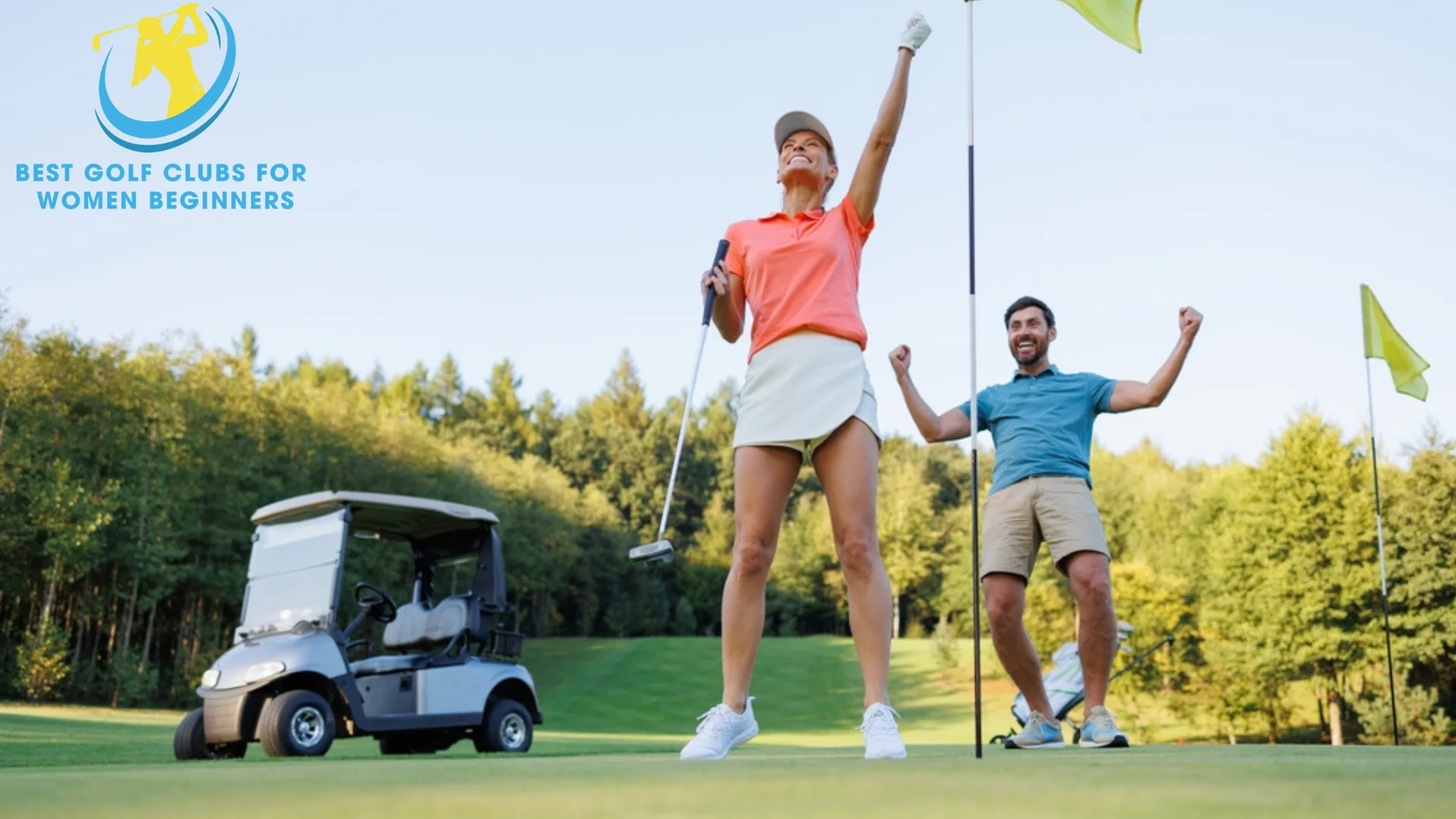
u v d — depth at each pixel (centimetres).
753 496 266
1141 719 2844
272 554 676
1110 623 396
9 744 709
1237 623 2744
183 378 2689
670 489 279
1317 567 2681
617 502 6419
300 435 3016
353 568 2773
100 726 1170
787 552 5338
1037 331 432
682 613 5250
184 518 2553
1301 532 2694
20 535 2239
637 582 5203
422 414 6675
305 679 605
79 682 2370
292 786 118
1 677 2281
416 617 736
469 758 271
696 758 246
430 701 650
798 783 114
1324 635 2619
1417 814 81
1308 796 96
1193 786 109
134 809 91
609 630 5056
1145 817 80
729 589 267
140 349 2630
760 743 1772
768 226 286
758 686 3253
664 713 2925
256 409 2897
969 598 4212
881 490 5091
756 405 269
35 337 2378
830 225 278
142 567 2412
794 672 3469
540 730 2352
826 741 2008
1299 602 2655
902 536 4906
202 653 2600
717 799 96
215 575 2627
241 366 2927
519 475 4506
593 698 3130
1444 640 2556
